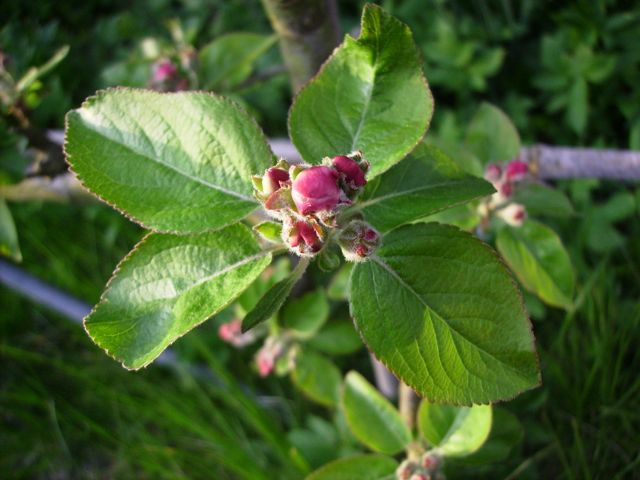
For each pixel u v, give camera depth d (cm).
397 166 13
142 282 12
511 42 31
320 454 25
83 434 29
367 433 20
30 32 29
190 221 12
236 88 24
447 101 32
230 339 25
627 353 25
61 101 24
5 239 21
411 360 12
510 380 12
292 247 11
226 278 12
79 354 31
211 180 12
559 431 25
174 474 26
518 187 20
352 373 20
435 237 12
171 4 35
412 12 31
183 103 13
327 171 10
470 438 18
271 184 11
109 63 34
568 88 28
